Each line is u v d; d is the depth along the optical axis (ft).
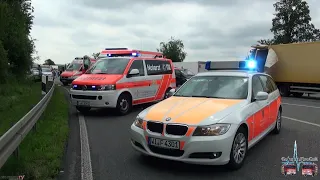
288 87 68.59
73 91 35.55
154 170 16.74
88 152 20.07
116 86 34.71
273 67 69.77
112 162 18.06
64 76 97.14
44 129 25.36
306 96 71.72
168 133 15.96
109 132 26.30
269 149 21.02
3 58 65.98
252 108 18.88
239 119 16.65
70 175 15.94
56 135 23.47
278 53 69.21
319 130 27.50
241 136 17.12
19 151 17.97
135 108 41.42
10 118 30.81
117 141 23.04
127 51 50.31
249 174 16.22
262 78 23.73
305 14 188.55
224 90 20.38
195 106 17.61
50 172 15.67
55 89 71.20
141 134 16.83
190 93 21.07
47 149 19.47
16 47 79.30
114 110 37.42
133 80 37.17
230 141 15.78
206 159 15.52
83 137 24.29
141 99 38.70
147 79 39.63
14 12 77.41
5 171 14.96
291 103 51.96
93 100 34.24
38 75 121.90
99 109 40.78
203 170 16.75
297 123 31.07
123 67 36.96
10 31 76.74
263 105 21.08
